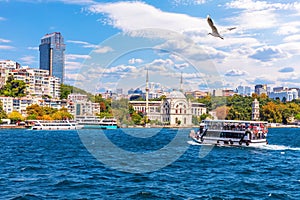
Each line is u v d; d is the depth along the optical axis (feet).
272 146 366.63
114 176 192.24
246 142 349.20
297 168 232.53
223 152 310.65
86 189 167.53
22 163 245.65
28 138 508.12
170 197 155.63
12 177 194.59
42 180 186.39
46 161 254.88
